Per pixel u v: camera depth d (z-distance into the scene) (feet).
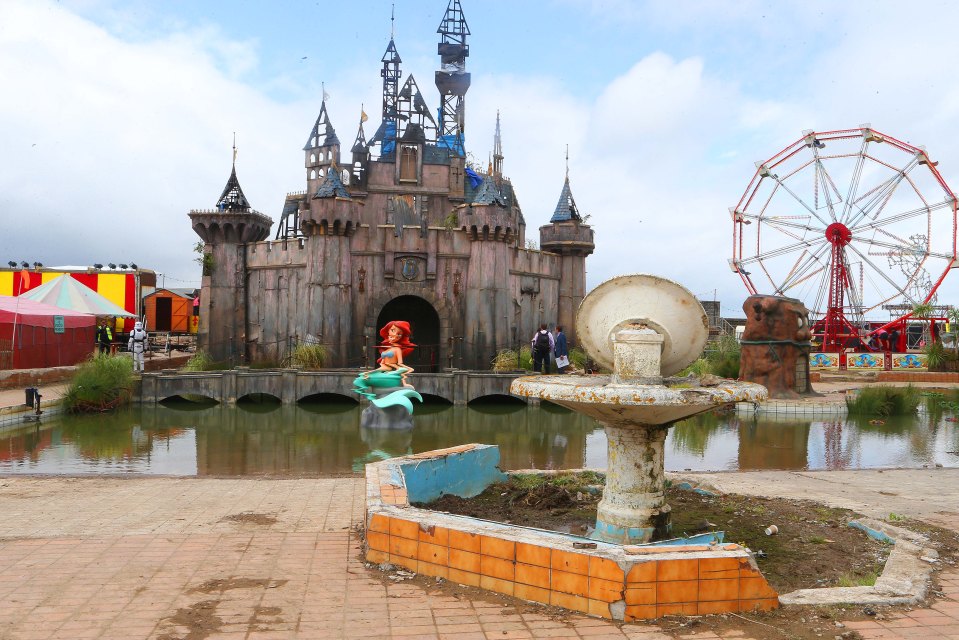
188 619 16.58
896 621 16.53
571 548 17.33
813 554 22.12
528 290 103.76
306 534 23.93
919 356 134.41
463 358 95.35
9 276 144.25
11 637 15.53
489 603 17.54
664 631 15.84
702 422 69.31
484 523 19.66
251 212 103.09
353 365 93.40
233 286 103.04
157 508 27.84
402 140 126.52
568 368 86.43
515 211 113.50
